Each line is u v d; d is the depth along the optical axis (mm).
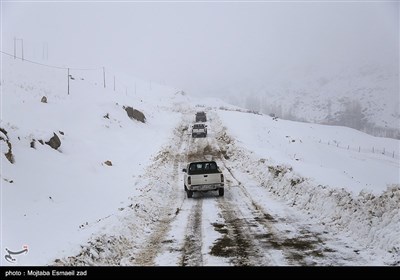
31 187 17094
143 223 13672
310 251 9938
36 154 21906
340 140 82875
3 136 19375
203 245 10945
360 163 45469
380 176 37375
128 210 13992
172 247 10930
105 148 32219
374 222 10781
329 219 12945
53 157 23078
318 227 12359
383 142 92750
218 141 43594
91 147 30562
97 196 18422
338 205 13148
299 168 20562
